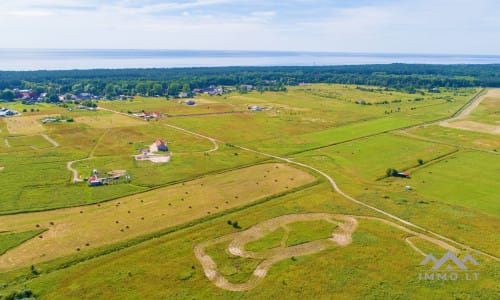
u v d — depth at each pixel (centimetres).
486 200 8688
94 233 6906
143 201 8469
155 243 6600
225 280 5606
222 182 9775
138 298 5162
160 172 10475
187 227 7238
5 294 5066
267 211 8000
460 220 7588
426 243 6669
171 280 5569
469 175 10400
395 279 5628
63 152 12338
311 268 5909
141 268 5847
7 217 7550
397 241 6738
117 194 8850
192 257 6191
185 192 9050
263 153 12619
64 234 6856
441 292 5325
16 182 9500
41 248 6350
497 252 6381
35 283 5409
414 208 8156
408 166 11200
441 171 10756
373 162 11650
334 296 5244
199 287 5425
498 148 13175
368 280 5600
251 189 9281
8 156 11788
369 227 7275
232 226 7300
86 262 5981
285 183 9706
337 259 6159
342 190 9238
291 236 6925
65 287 5350
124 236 6806
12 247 6362
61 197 8600
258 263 6050
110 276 5631
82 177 9950
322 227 7281
